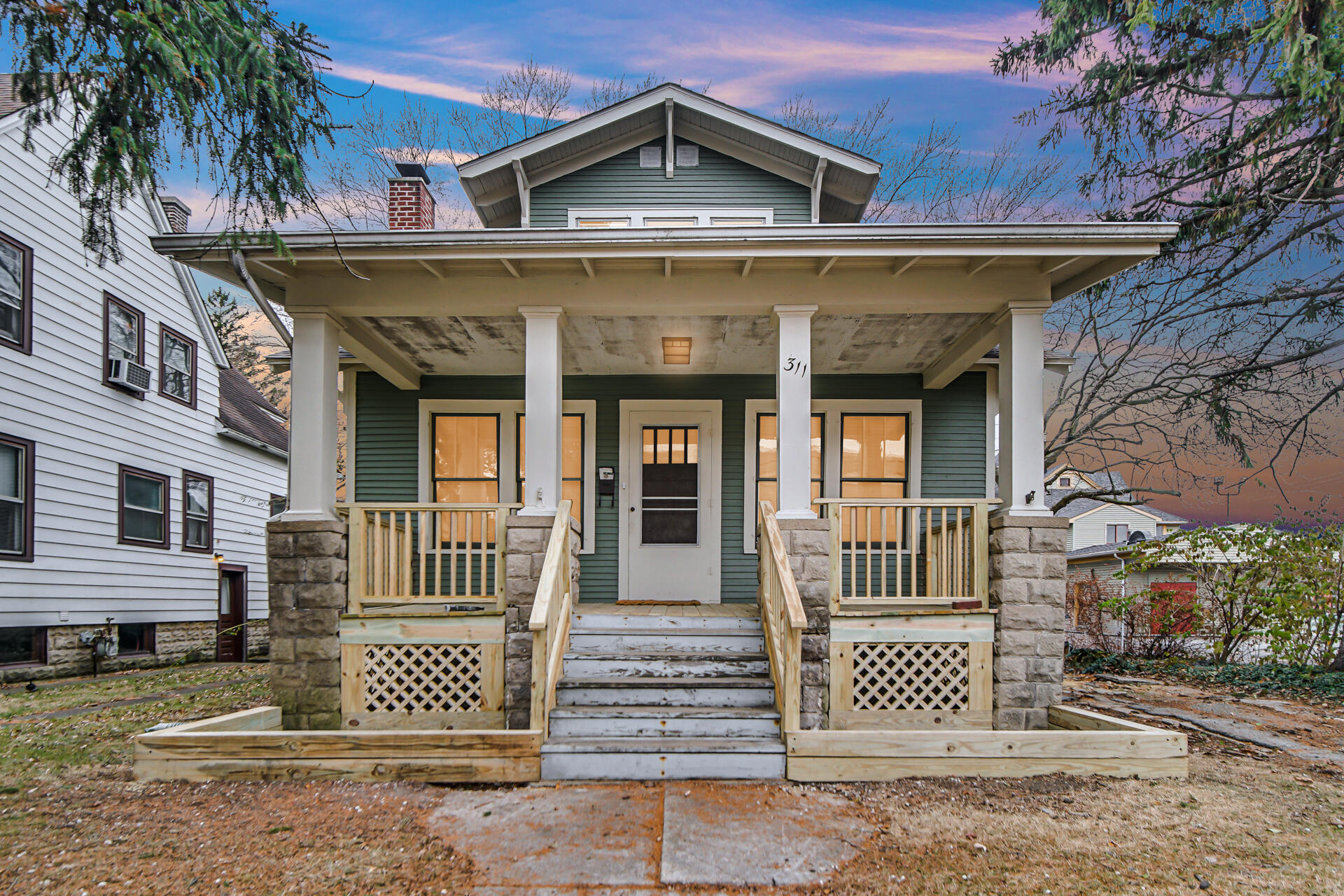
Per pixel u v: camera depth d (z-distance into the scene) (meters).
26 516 10.13
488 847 3.88
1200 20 10.25
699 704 5.59
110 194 4.38
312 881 3.47
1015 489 5.93
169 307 13.52
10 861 3.64
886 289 6.16
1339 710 7.41
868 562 6.01
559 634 5.79
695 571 8.73
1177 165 10.91
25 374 10.16
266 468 17.23
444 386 9.02
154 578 12.92
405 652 5.94
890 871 3.61
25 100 4.19
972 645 5.89
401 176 9.34
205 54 4.02
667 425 8.94
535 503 6.07
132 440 12.41
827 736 4.97
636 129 9.21
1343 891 3.39
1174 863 3.68
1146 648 11.52
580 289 6.22
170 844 3.87
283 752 4.94
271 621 5.90
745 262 5.95
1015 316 6.07
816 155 8.82
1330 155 9.44
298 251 5.68
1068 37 11.13
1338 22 8.05
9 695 8.54
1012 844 3.92
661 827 4.14
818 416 8.97
